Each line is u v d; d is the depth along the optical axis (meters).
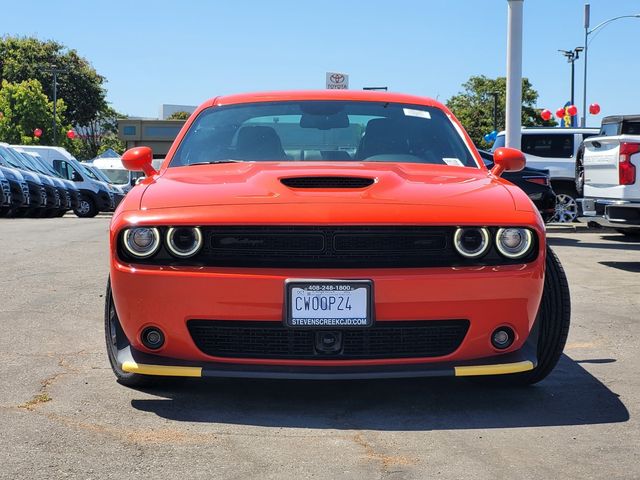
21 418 3.24
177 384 3.74
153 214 3.25
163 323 3.21
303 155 4.31
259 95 4.85
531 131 15.29
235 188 3.45
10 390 3.64
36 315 5.48
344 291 3.12
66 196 21.89
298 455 2.86
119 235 3.27
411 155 4.34
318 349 3.20
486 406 3.49
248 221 3.16
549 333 3.59
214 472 2.69
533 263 3.27
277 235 3.19
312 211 3.19
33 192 19.14
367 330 3.20
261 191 3.38
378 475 2.68
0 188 17.83
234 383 3.83
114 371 3.69
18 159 20.34
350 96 4.81
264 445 2.96
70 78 64.25
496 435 3.10
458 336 3.27
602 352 4.64
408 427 3.19
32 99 54.09
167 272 3.17
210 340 3.28
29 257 8.92
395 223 3.17
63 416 3.28
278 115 4.60
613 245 11.59
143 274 3.19
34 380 3.82
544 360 3.62
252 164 4.08
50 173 22.14
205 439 3.02
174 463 2.77
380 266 3.18
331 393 3.68
